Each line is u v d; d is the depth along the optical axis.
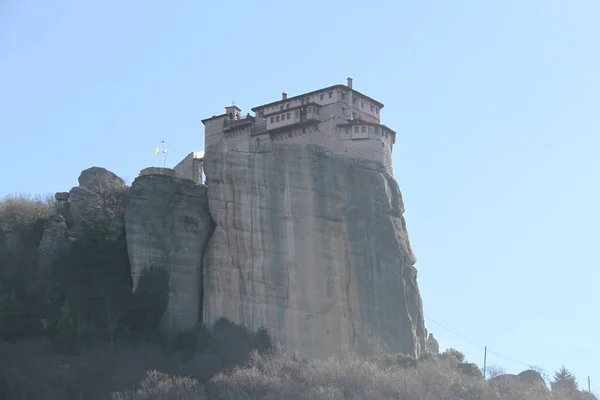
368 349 152.50
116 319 152.88
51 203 181.88
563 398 157.00
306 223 158.75
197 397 125.38
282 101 178.62
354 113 173.75
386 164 168.25
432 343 170.62
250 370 133.75
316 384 130.88
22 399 134.12
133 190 164.88
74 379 138.25
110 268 158.62
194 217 163.12
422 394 132.62
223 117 185.62
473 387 142.12
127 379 136.88
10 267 161.12
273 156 162.62
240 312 155.50
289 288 155.50
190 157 182.88
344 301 155.38
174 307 156.25
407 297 160.12
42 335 151.00
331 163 162.88
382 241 160.75
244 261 158.12
